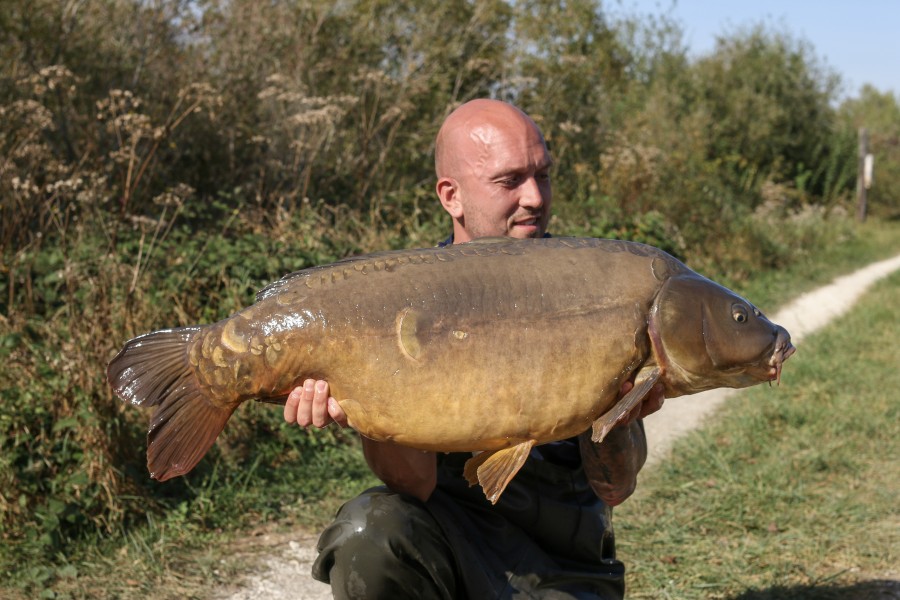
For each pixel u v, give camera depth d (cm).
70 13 809
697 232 1305
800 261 1487
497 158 269
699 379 221
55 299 589
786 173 2523
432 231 848
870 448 600
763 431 629
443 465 272
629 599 403
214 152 858
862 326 991
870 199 2875
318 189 886
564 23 1275
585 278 218
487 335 210
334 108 831
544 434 214
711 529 477
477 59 1123
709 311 218
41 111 676
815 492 522
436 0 1151
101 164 747
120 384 213
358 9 1094
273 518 472
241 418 543
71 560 413
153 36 862
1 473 429
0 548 407
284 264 662
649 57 2417
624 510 499
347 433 582
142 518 452
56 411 466
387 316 210
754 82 2469
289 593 404
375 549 246
